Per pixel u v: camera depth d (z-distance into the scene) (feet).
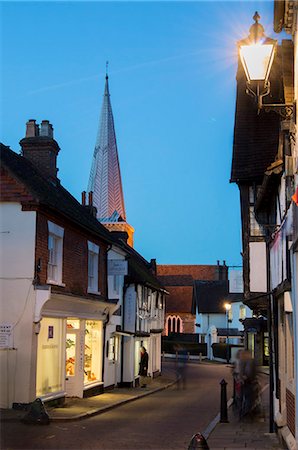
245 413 48.93
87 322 68.85
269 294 42.19
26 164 66.08
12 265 50.67
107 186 236.22
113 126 246.06
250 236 52.06
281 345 39.01
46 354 53.36
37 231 51.29
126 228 170.91
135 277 88.53
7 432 39.75
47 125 73.51
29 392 48.65
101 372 72.13
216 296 223.92
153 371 108.37
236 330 189.98
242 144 52.75
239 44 26.40
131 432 42.80
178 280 262.06
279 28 30.22
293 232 29.01
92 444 36.99
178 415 54.54
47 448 34.71
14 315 49.98
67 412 50.62
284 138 32.22
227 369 139.13
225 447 36.04
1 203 51.62
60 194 70.03
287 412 34.94
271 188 41.81
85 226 62.28
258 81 26.05
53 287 54.39
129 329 86.69
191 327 245.24
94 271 70.28
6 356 49.37
